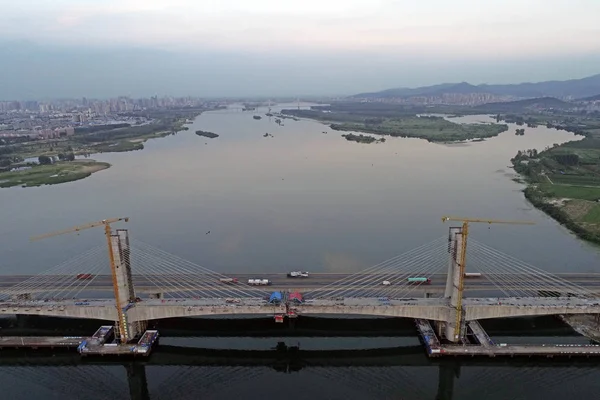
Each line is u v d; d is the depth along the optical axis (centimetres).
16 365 12231
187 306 12231
